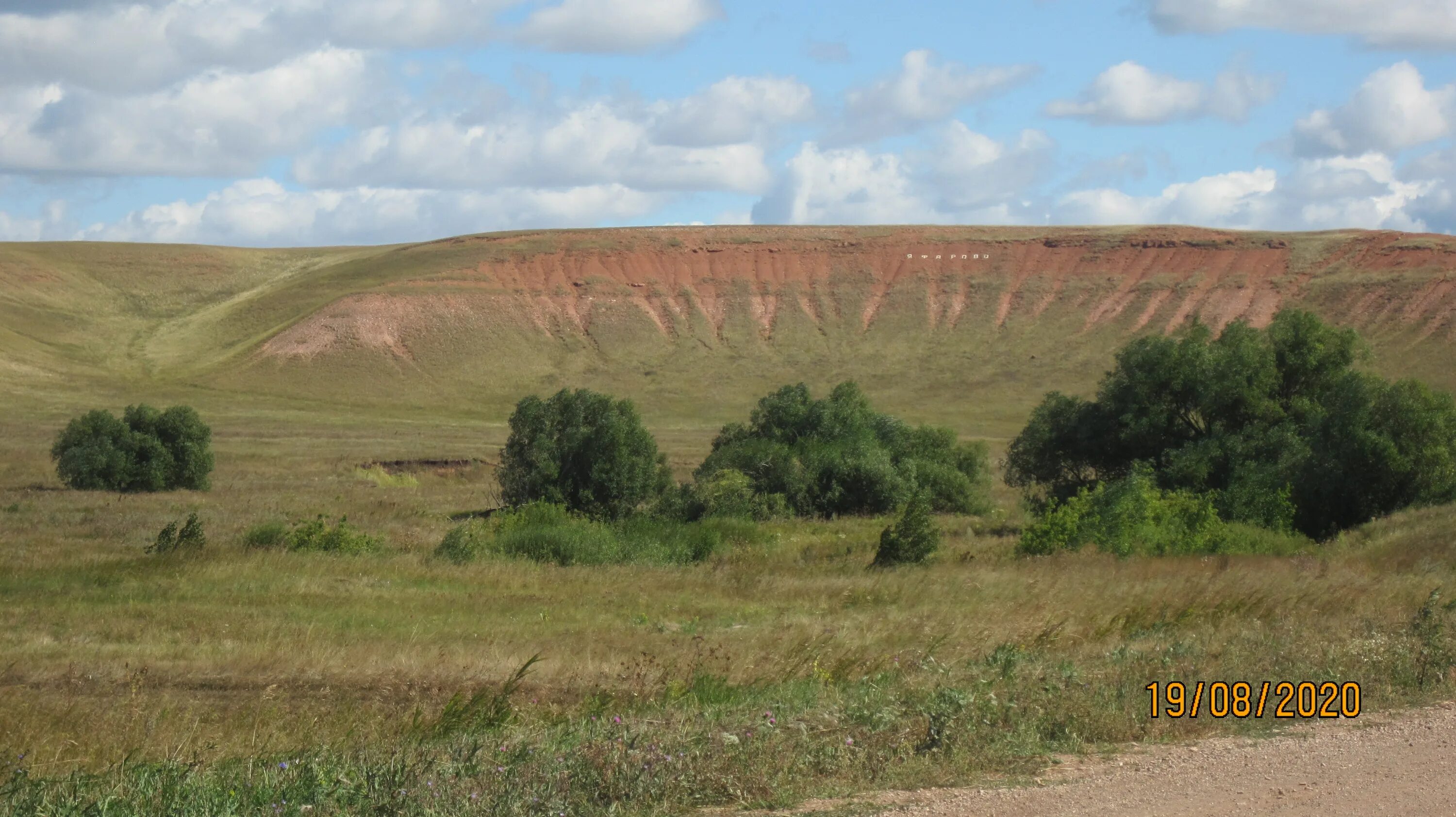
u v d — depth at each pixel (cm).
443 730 869
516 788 657
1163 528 2544
